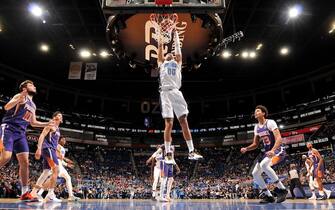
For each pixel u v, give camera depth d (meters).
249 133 39.47
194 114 44.03
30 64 32.06
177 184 30.31
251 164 34.84
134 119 43.09
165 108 4.97
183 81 36.53
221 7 4.83
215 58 29.19
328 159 25.56
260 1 19.92
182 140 42.25
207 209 3.26
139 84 38.59
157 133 42.56
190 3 4.91
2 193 16.44
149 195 26.58
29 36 25.27
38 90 37.25
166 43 7.43
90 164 35.88
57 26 23.44
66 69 33.31
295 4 20.09
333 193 14.32
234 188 26.75
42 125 5.51
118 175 34.44
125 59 8.55
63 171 8.65
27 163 5.12
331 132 29.70
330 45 27.14
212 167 37.31
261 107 6.04
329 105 32.53
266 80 37.38
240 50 26.88
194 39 7.56
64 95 40.06
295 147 33.75
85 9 21.02
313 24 22.88
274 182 5.81
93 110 41.91
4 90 32.91
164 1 4.85
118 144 40.94
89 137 39.44
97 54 28.16
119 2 4.91
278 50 27.77
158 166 11.28
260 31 23.62
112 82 37.88
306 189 15.25
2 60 31.06
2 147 4.69
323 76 34.22
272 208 3.47
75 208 3.26
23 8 20.92
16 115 4.98
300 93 37.09
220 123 42.16
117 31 7.25
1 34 24.92
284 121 36.59
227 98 43.00
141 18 7.28
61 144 8.66
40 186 6.59
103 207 3.62
